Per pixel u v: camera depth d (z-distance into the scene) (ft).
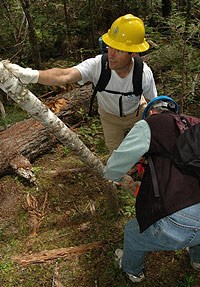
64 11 23.71
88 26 24.84
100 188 12.55
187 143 6.54
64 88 19.02
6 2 21.25
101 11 24.64
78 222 11.41
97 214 11.62
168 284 9.60
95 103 16.01
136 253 8.54
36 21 22.39
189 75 14.42
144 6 23.89
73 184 12.71
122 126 10.98
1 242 10.77
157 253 10.38
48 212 11.70
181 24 13.08
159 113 7.23
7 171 12.82
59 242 10.77
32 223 11.32
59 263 10.14
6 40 22.91
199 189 6.68
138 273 9.44
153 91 9.61
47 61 23.82
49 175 12.87
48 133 14.07
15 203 11.90
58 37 24.54
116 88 9.21
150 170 6.92
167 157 6.81
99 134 15.21
